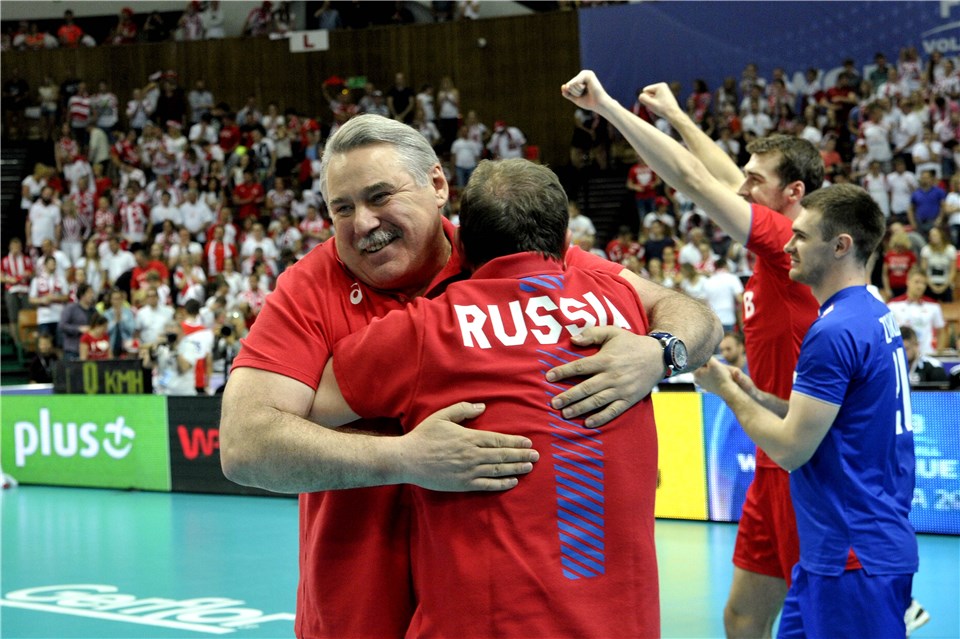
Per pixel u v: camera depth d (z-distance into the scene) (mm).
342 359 2172
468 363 2102
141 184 22547
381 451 2066
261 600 6754
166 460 11742
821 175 4094
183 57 25078
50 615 6414
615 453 2150
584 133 22109
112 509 10555
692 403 9008
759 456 3975
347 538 2225
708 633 5668
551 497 2080
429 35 24047
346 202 2230
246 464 2107
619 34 22391
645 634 2143
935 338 12070
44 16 26188
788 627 3439
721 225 3781
